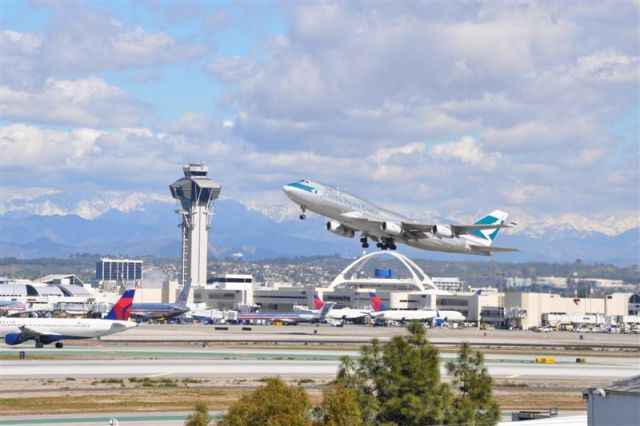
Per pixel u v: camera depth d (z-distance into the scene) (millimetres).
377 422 110438
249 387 182250
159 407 156375
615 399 97750
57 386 177375
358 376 113375
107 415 148000
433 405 110875
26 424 139500
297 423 101875
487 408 115250
